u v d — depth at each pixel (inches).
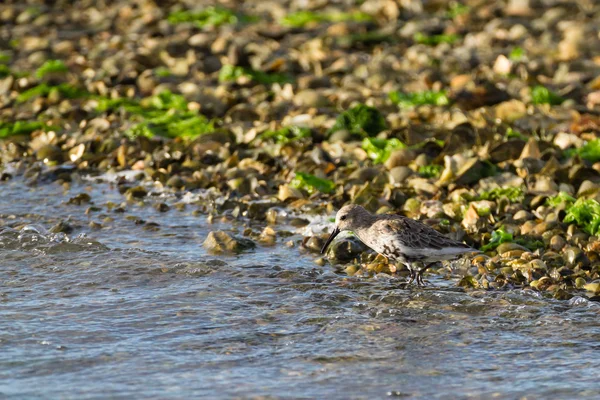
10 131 1459.2
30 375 698.2
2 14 2348.7
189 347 754.2
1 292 875.4
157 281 910.4
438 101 1531.7
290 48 1951.3
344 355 743.1
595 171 1168.2
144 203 1189.1
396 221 911.7
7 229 1063.0
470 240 1007.6
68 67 1798.7
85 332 779.4
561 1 2289.6
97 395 666.8
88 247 1008.9
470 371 715.4
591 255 960.9
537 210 1074.7
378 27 2130.9
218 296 870.4
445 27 2098.9
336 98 1571.1
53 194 1227.2
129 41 2021.4
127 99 1604.3
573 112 1445.6
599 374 706.2
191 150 1344.7
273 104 1535.4
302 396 669.9
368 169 1217.4
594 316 815.7
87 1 2486.5
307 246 1022.4
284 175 1254.3
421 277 912.9
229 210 1157.1
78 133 1438.2
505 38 1991.9
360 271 945.5
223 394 671.8
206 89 1647.4
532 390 682.2
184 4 2427.4
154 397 665.6
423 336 780.6
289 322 809.5
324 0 2381.9
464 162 1190.3
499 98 1510.8
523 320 812.0
